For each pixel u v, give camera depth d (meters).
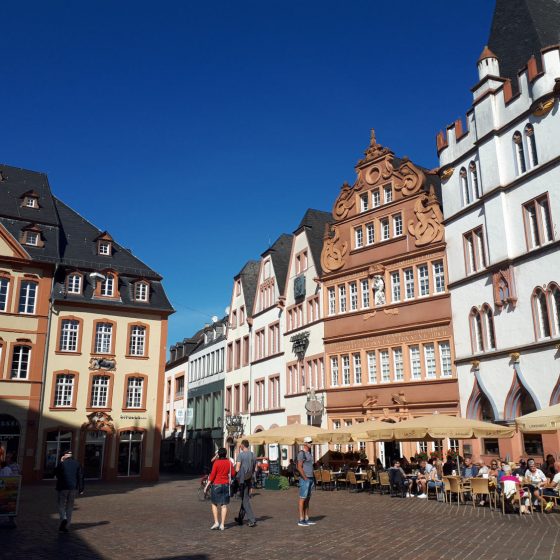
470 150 30.83
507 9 31.58
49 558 11.38
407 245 34.69
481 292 29.20
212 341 61.69
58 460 39.25
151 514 19.36
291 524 15.94
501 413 26.94
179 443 68.12
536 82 26.55
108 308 43.00
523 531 13.83
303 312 42.69
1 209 42.41
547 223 25.78
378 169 37.94
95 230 47.22
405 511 18.72
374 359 35.53
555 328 24.62
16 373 38.97
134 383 43.00
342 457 35.03
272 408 45.28
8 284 39.78
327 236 40.88
